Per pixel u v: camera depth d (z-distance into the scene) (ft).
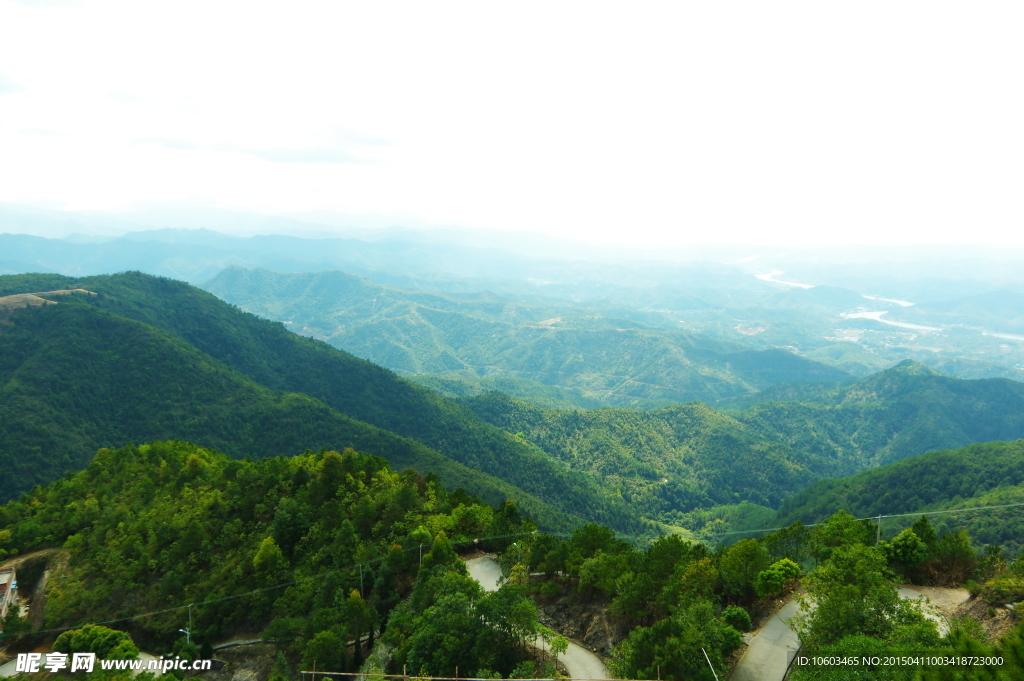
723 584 209.46
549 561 256.73
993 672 98.27
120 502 387.34
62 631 282.36
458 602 198.29
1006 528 544.62
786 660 166.81
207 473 410.52
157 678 229.45
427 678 179.01
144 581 306.96
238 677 245.65
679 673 157.07
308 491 358.64
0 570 330.13
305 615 264.52
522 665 179.22
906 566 217.97
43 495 416.05
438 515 333.21
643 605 203.51
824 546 241.35
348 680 209.05
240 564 305.12
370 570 281.13
